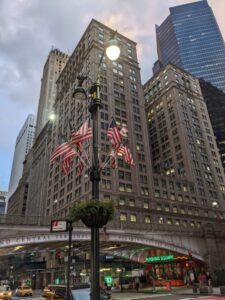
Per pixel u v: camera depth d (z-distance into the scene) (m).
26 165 167.75
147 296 31.30
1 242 35.50
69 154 14.04
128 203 68.75
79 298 12.90
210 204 90.00
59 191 84.19
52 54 184.62
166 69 117.31
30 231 38.06
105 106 78.69
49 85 171.38
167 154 103.50
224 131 135.88
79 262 59.09
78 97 12.34
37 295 45.97
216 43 168.88
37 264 80.44
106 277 54.62
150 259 56.84
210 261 50.62
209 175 97.00
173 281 49.06
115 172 70.19
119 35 100.44
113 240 43.00
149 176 78.25
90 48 89.75
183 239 51.22
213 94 146.88
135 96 90.81
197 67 162.88
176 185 84.88
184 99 110.50
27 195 142.75
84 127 14.37
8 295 35.25
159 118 113.31
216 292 30.39
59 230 14.55
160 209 75.56
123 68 93.38
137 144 81.00
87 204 9.60
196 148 99.75
